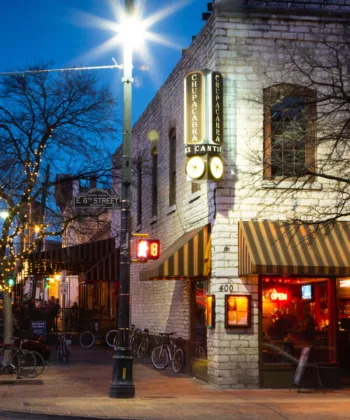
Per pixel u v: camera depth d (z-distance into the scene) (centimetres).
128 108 1636
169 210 2327
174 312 2269
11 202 2111
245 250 1722
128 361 1581
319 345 1822
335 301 1839
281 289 1811
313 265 1689
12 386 1797
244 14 1822
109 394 1577
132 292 3014
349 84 1823
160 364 2252
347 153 1808
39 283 5112
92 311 3481
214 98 1759
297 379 1719
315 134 1633
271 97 1656
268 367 1778
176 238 2239
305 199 1802
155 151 2633
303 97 1722
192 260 1828
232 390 1739
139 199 2930
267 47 1827
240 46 1820
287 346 1800
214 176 1748
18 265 2205
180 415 1327
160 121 2522
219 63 1811
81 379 1964
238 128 1803
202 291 1980
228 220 1781
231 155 1797
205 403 1490
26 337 2347
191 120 1756
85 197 1634
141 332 2688
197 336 2020
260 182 1791
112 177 2420
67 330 3416
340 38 1842
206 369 1894
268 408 1420
